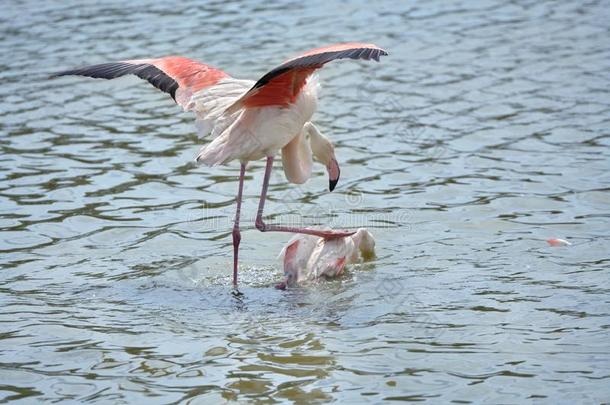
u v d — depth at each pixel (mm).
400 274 11094
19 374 8500
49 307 10172
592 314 9609
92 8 27719
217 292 10719
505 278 10773
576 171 14508
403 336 9250
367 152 15891
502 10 26484
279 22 25344
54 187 14406
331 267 11094
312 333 9398
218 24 25219
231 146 10586
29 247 12078
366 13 26359
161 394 8055
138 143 16656
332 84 20094
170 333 9445
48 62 21625
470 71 20531
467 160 15305
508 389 8008
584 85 19109
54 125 17688
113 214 13336
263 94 10500
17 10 27594
